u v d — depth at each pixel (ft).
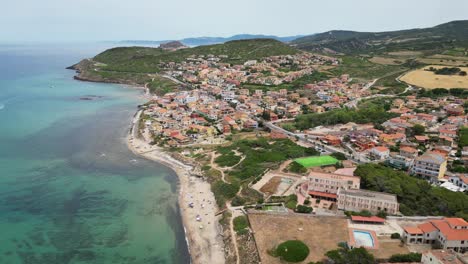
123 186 410.72
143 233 316.81
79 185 410.11
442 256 227.20
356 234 285.43
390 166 435.53
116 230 320.50
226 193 377.30
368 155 472.03
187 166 473.26
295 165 436.35
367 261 243.81
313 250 265.13
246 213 328.90
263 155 474.49
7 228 317.42
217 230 320.91
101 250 291.17
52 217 338.75
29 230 315.78
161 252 289.94
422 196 341.62
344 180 358.02
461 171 411.13
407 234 270.87
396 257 246.88
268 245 275.18
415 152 451.53
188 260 280.72
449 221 270.87
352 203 329.52
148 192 396.78
